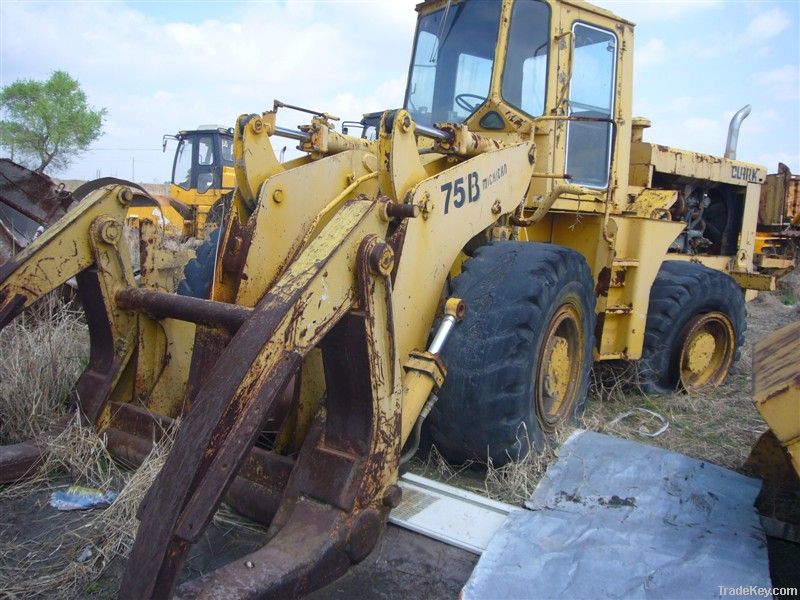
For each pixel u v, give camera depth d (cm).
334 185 314
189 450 172
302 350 197
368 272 220
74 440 296
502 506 280
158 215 1231
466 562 247
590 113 446
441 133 310
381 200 235
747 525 264
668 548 246
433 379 273
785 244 1136
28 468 286
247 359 183
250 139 285
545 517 269
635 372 477
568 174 401
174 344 319
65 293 491
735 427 421
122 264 306
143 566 164
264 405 181
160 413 310
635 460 319
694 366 505
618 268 441
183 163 1307
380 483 237
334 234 219
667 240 465
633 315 447
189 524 165
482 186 325
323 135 327
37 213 551
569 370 371
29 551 240
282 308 194
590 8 428
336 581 232
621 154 472
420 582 235
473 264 327
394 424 241
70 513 265
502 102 408
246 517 261
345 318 222
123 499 256
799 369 235
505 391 301
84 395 311
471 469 329
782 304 1087
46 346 362
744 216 691
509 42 409
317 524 224
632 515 271
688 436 403
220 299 282
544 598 218
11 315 276
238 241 279
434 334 291
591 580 227
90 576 227
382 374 232
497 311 304
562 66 409
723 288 511
